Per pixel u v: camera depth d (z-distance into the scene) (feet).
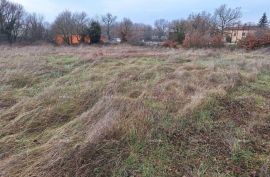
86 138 11.75
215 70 27.48
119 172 10.41
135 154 11.35
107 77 23.97
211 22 117.80
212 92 18.86
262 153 11.88
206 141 12.76
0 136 13.09
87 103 16.81
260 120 15.03
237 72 25.39
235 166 10.91
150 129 13.20
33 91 19.99
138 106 15.31
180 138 12.98
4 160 11.02
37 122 14.38
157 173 10.42
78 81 22.66
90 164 10.55
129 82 22.13
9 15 118.11
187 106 15.85
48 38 128.26
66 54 42.42
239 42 67.97
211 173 10.41
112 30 156.46
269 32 66.18
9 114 15.44
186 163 11.10
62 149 10.98
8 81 22.44
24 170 10.27
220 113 16.14
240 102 18.03
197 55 43.78
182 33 87.10
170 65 31.99
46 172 10.07
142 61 35.40
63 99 17.30
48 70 26.94
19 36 122.72
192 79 22.99
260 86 22.65
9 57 35.99
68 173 10.14
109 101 15.48
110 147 11.55
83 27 120.98
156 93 18.74
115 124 12.67
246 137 13.14
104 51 51.06
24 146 12.07
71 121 14.01
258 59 37.60
